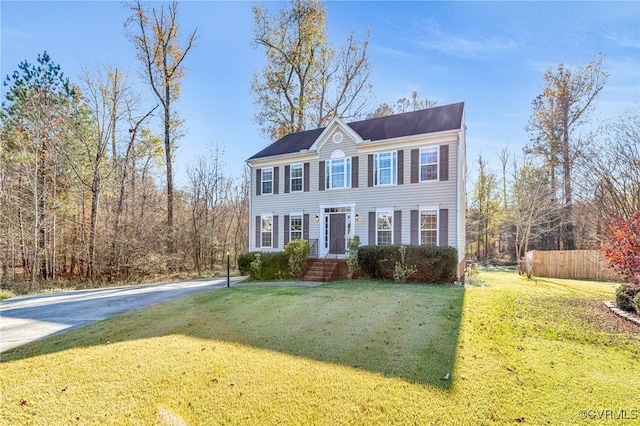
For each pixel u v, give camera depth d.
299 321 6.60
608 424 3.26
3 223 16.78
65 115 18.98
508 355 4.92
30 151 17.67
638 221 6.11
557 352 5.09
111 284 16.23
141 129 20.58
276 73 23.72
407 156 13.84
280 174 17.22
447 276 11.46
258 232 17.73
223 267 25.23
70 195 19.55
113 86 19.64
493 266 24.70
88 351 5.19
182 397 3.81
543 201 22.56
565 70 23.50
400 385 3.99
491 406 3.56
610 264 6.80
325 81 24.72
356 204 14.89
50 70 18.91
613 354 5.04
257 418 3.41
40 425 3.32
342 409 3.54
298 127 23.92
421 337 5.53
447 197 12.93
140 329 6.34
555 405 3.60
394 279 12.01
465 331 5.86
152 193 23.48
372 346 5.18
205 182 27.00
